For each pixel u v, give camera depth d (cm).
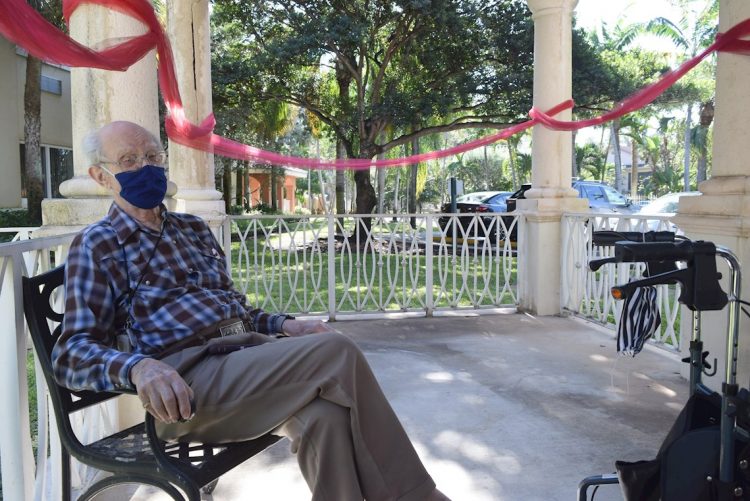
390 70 1561
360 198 1521
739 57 338
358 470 166
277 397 170
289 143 2852
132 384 160
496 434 303
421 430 309
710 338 357
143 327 190
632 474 170
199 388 177
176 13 498
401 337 513
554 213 593
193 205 515
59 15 1179
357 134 1530
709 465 159
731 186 340
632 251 154
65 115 1577
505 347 476
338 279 959
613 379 391
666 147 4091
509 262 632
